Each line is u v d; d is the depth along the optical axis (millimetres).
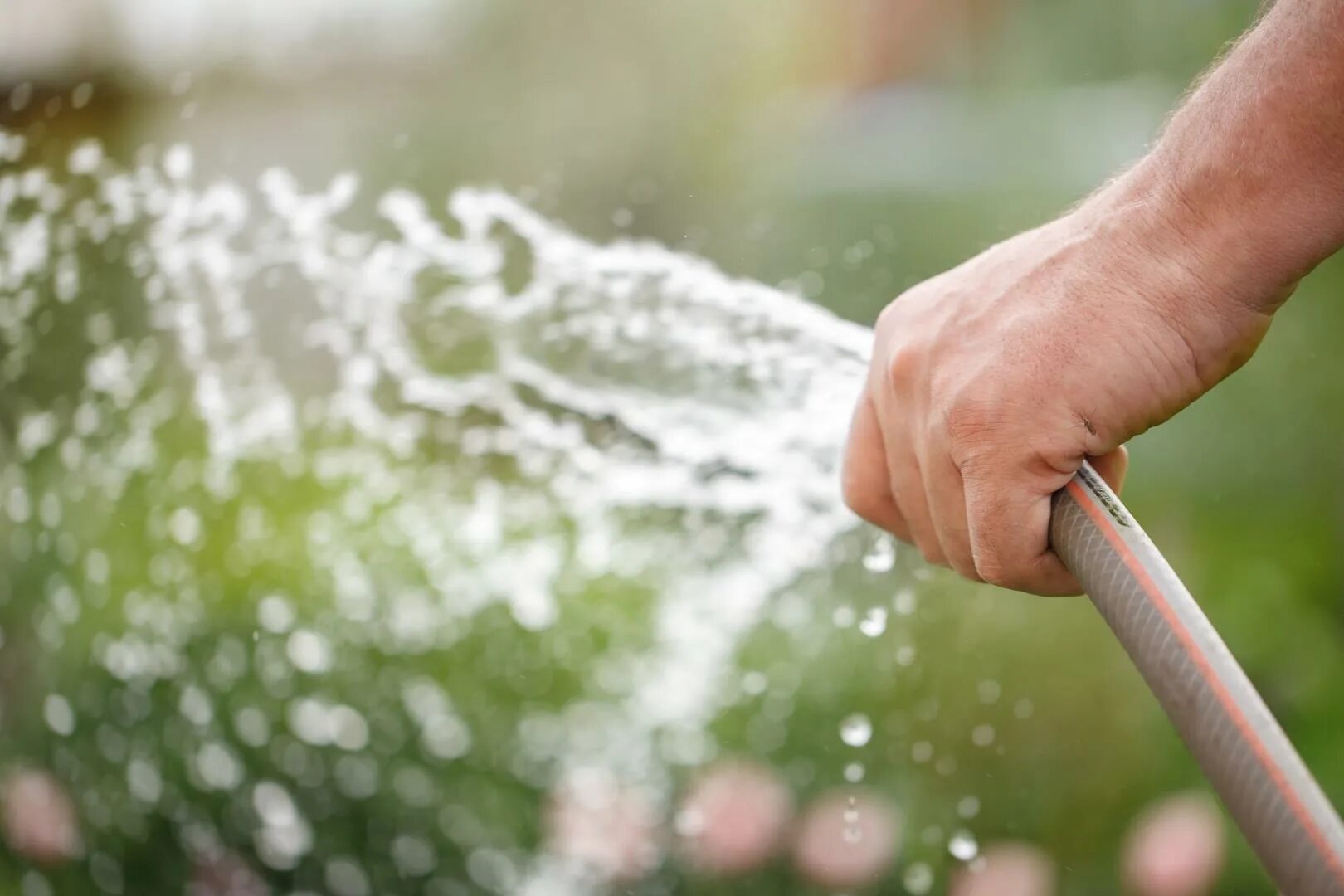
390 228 1717
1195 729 1002
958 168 2512
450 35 2447
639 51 2525
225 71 1901
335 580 1791
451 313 1640
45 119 1768
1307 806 973
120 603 1789
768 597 1700
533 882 1649
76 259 1751
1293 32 1043
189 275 1747
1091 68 2750
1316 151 1041
